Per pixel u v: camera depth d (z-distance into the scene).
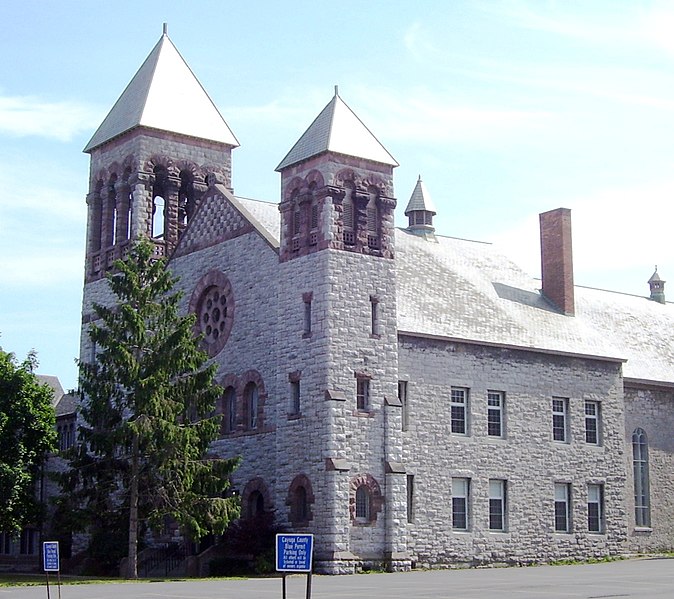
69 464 49.53
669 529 62.59
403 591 32.88
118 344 45.56
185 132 60.81
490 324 55.72
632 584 35.72
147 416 45.19
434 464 50.84
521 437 54.62
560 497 56.19
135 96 61.97
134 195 59.09
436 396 51.59
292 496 47.41
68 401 71.25
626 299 73.62
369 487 47.00
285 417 48.53
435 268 58.97
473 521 51.81
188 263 57.28
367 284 49.06
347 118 51.06
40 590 36.69
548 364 56.69
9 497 51.66
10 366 53.78
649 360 66.06
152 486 46.41
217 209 56.12
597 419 58.62
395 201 50.84
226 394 53.44
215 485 46.12
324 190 48.75
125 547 49.31
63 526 46.59
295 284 49.47
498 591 32.50
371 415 47.75
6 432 52.53
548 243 63.59
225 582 40.44
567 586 34.78
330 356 47.09
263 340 51.47
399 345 50.69
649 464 62.56
